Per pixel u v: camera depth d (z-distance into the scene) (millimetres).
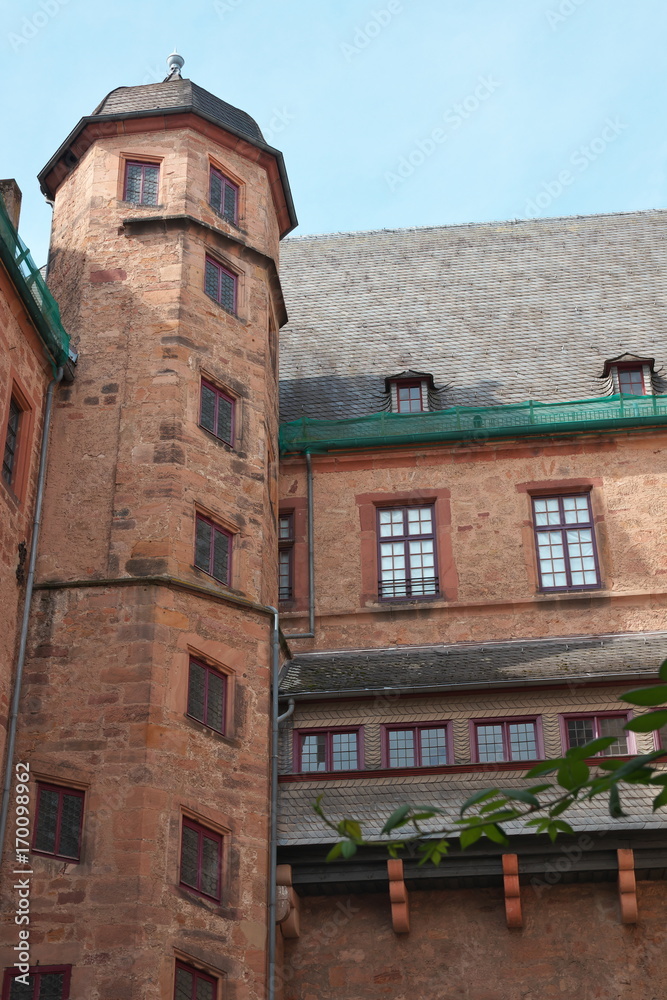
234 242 24266
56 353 21406
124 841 17594
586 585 24125
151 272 23172
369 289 31188
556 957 19188
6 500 19328
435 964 19344
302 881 19578
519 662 22422
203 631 19875
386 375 28141
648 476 24891
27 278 20344
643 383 26672
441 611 24031
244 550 21406
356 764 21094
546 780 19984
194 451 21453
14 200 23688
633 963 19016
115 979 16609
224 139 25391
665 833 19266
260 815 19188
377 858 19547
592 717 21031
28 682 18938
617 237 32094
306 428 25844
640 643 22906
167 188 24297
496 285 30844
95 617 19438
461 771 20422
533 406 25578
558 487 24969
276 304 25531
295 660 23422
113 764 18203
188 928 17500
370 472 25531
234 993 17578
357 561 24703
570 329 29062
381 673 22500
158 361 22078
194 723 19047
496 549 24516
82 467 21094
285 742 21281
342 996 19234
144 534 20328
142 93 25797
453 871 19531
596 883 19656
